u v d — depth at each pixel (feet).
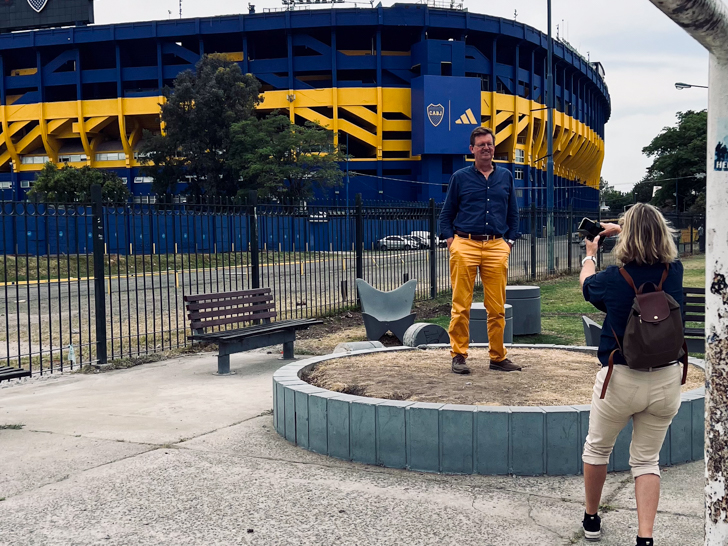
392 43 229.25
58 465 14.24
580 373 18.22
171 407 19.54
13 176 240.94
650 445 9.93
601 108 373.61
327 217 40.16
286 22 211.20
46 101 234.58
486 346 22.77
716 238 6.82
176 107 178.91
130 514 11.58
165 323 38.68
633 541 10.39
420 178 218.18
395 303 33.30
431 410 13.76
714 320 6.88
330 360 20.63
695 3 5.77
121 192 176.96
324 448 14.99
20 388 22.62
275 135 178.70
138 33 217.56
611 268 9.71
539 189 259.19
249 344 25.80
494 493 12.51
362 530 10.85
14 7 236.84
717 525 6.95
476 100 214.90
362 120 229.25
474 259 17.88
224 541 10.48
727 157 6.72
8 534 10.80
